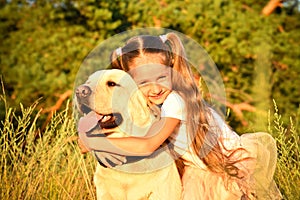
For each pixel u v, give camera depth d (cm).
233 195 261
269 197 267
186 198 254
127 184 247
